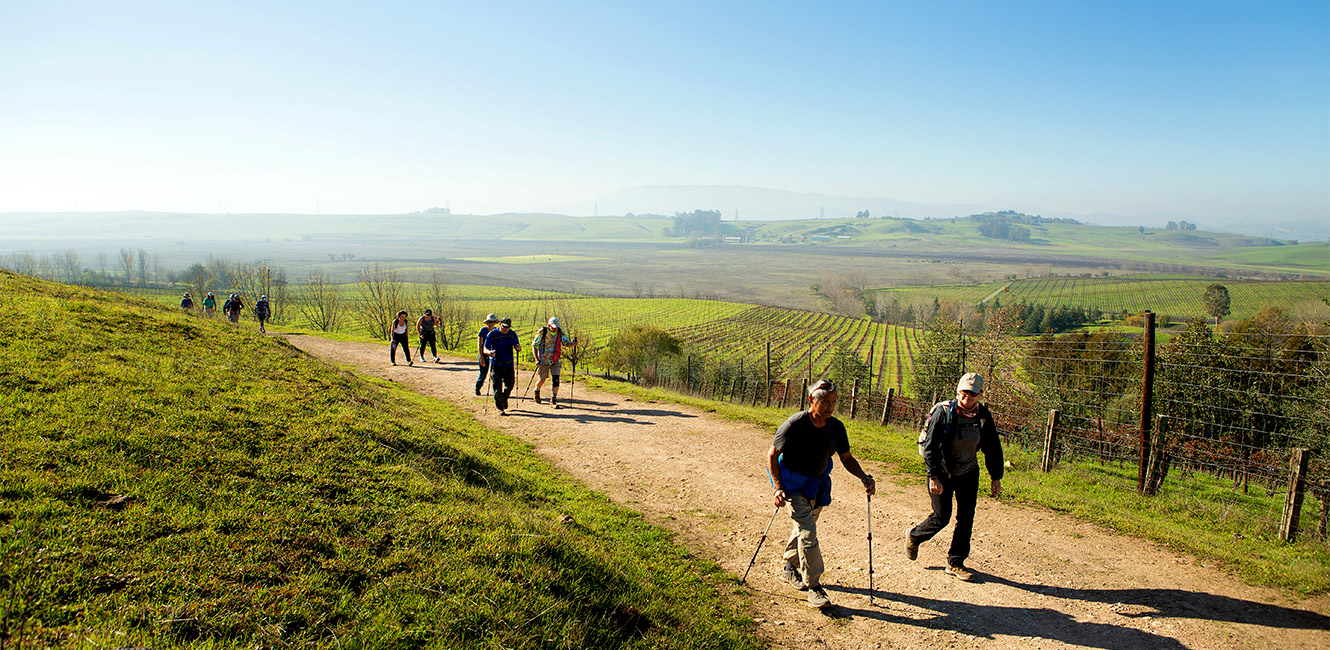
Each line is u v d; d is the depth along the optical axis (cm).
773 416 1587
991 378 2012
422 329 2325
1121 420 1445
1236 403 1266
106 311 1312
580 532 689
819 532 786
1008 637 535
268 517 531
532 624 465
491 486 795
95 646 338
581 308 12744
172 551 452
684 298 15388
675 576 623
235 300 2989
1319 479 1051
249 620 402
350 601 449
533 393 1781
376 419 942
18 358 818
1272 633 529
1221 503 905
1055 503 880
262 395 911
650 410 1579
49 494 483
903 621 564
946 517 651
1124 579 641
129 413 696
